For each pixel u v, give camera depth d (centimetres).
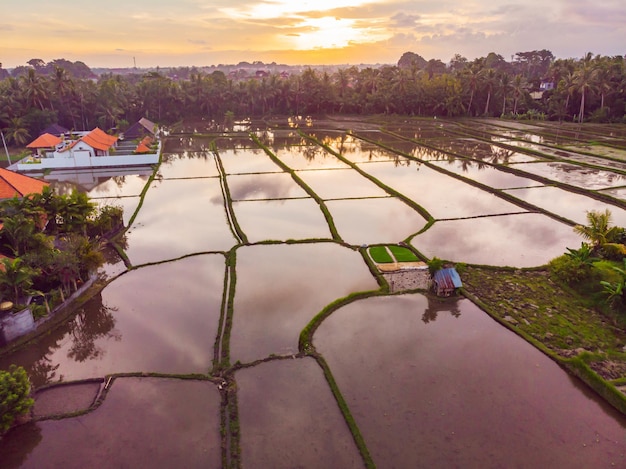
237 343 2170
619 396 1780
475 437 1631
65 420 1723
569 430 1672
